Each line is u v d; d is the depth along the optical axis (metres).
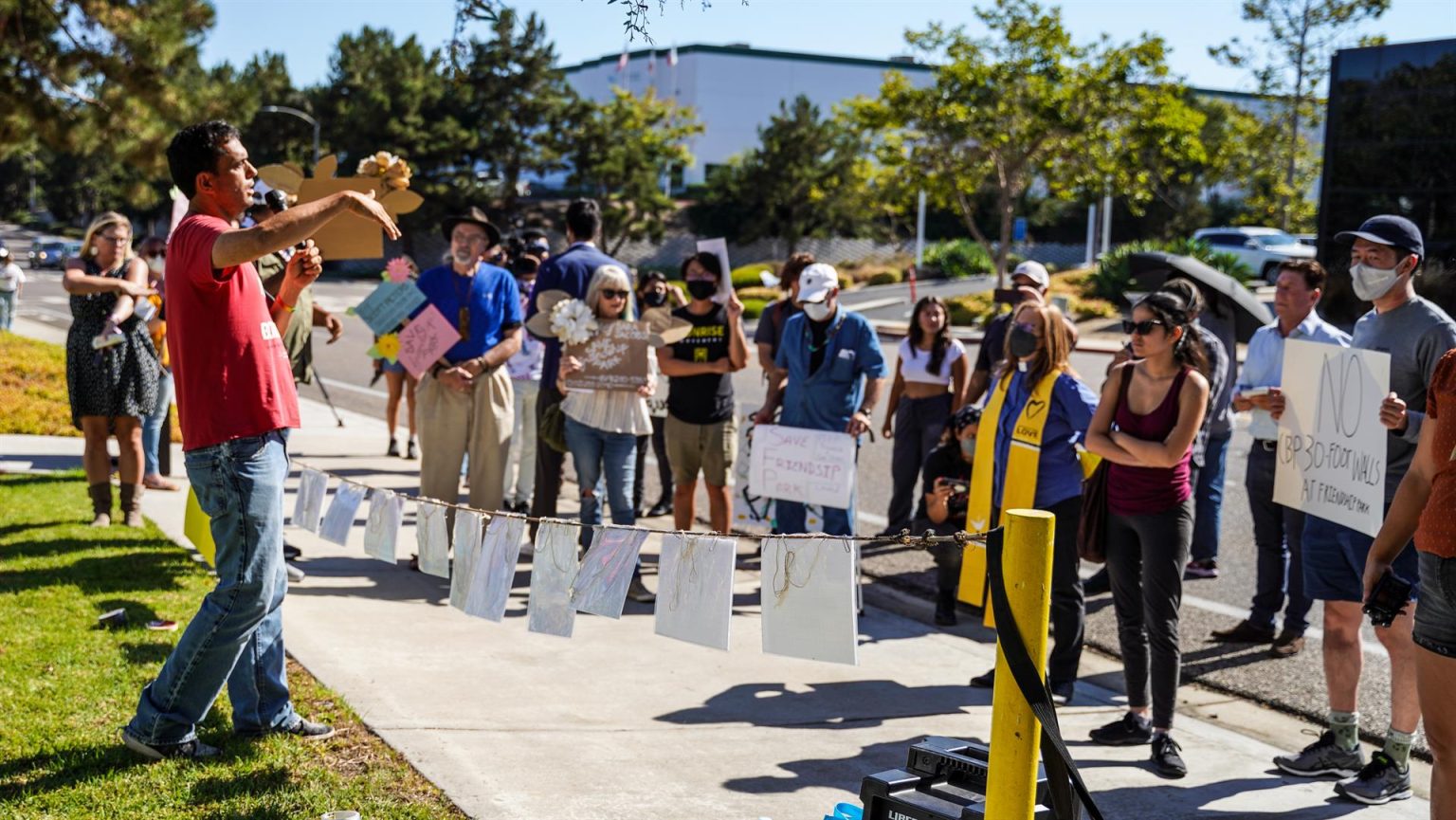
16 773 4.05
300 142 59.28
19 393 12.64
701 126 57.53
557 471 7.64
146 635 5.46
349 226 4.80
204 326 3.99
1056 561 5.61
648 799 4.21
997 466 5.77
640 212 55.88
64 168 90.94
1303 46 35.12
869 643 6.43
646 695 5.35
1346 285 10.30
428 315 6.90
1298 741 5.30
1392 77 9.91
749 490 7.49
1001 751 2.78
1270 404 5.15
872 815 3.21
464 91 52.00
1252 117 42.41
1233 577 8.19
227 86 27.52
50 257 53.91
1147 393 5.02
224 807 3.87
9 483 8.98
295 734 4.54
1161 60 30.20
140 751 4.20
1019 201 57.38
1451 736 3.50
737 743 4.83
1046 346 5.59
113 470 9.66
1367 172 10.07
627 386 6.92
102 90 25.11
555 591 3.88
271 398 4.09
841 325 6.89
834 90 69.75
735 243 59.78
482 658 5.68
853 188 54.97
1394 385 4.88
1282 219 41.91
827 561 3.29
